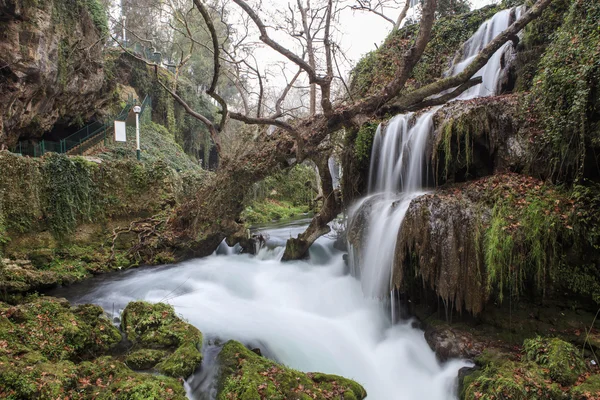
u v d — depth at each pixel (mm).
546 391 4102
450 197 6125
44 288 8703
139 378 4816
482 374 4691
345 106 9445
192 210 11883
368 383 5602
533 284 5430
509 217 5348
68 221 10492
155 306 6758
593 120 5297
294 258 10758
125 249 11516
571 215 5059
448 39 12531
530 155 6121
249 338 6355
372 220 7801
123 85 24844
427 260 5879
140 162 12984
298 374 5016
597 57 5180
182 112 30188
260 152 10930
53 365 4746
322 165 9852
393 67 12469
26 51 11188
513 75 9422
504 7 11562
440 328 5910
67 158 10719
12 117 12180
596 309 5074
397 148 8281
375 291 7188
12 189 9445
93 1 16812
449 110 7277
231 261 11711
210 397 4891
